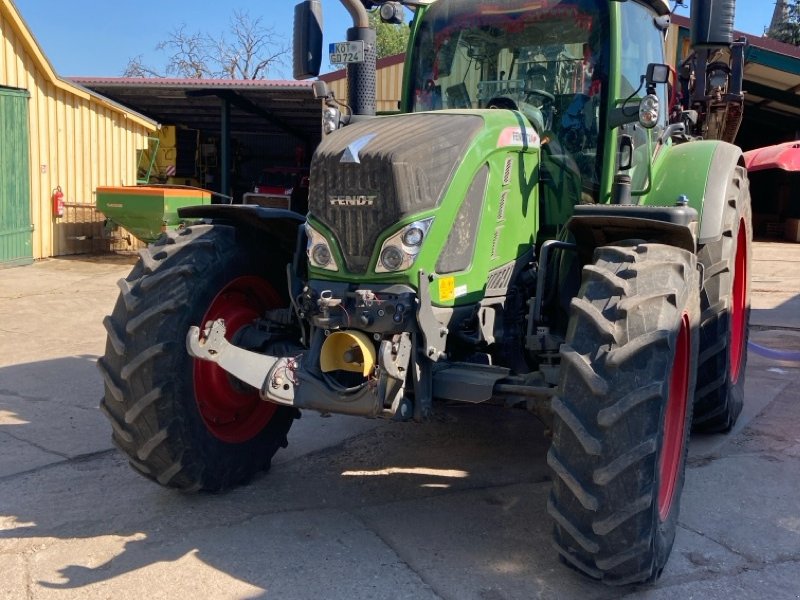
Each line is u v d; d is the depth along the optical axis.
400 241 3.01
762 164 14.14
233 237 3.64
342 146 3.17
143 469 3.45
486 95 4.26
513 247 3.56
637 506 2.64
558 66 4.05
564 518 2.77
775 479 3.93
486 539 3.30
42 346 6.83
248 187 21.17
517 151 3.50
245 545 3.22
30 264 11.95
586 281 2.95
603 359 2.70
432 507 3.62
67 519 3.47
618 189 3.63
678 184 4.12
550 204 3.95
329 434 4.64
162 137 18.52
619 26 3.89
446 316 3.16
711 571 3.04
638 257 2.96
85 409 5.07
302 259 3.50
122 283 3.45
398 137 3.14
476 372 3.18
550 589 2.90
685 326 3.11
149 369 3.28
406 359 2.99
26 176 11.83
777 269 12.42
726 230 4.26
